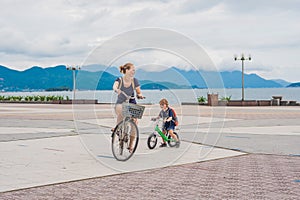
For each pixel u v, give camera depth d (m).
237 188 3.84
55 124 11.07
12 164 5.05
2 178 4.23
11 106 24.08
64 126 10.44
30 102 29.98
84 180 4.15
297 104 24.39
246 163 5.24
